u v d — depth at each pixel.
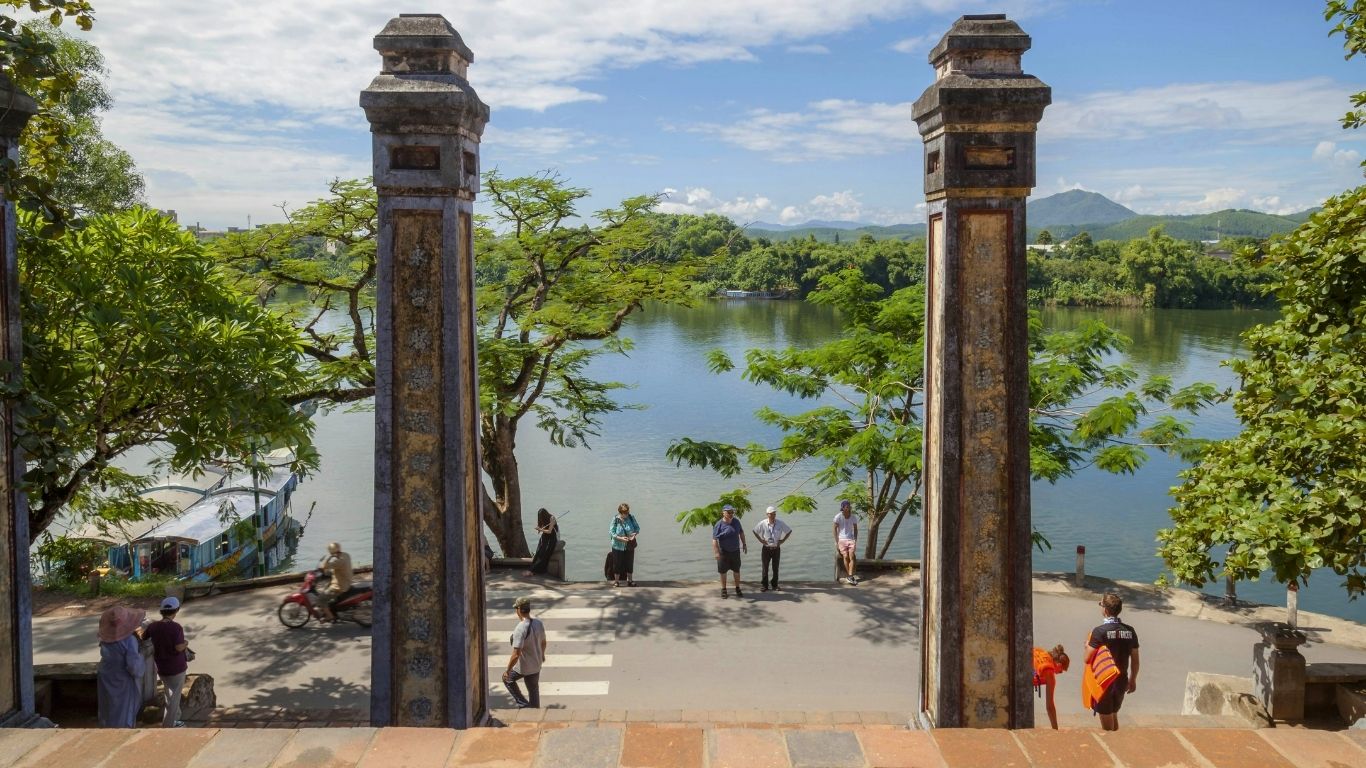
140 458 37.41
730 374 65.12
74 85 7.91
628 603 15.73
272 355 10.99
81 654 13.66
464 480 6.80
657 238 20.84
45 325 9.47
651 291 19.92
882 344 19.81
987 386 6.53
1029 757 3.70
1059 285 105.25
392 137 6.49
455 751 3.75
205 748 3.77
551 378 22.28
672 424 50.53
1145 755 3.68
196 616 15.27
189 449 10.16
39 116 8.39
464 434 6.82
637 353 74.94
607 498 37.62
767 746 3.77
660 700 11.81
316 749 3.78
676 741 3.82
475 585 7.19
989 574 6.63
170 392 10.27
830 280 21.77
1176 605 15.41
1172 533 10.02
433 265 6.59
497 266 21.80
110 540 25.31
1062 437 20.64
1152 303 101.06
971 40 6.33
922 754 3.72
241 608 15.67
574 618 14.96
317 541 34.03
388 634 6.82
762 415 20.94
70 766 3.67
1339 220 9.45
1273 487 8.52
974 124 6.33
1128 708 11.63
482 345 18.27
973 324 6.50
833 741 3.81
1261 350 10.26
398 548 6.78
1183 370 52.44
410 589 6.80
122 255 10.37
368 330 20.61
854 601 15.76
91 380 10.40
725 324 91.44
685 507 36.16
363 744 3.80
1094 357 19.95
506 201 20.09
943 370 6.52
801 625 14.55
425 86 6.41
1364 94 9.44
